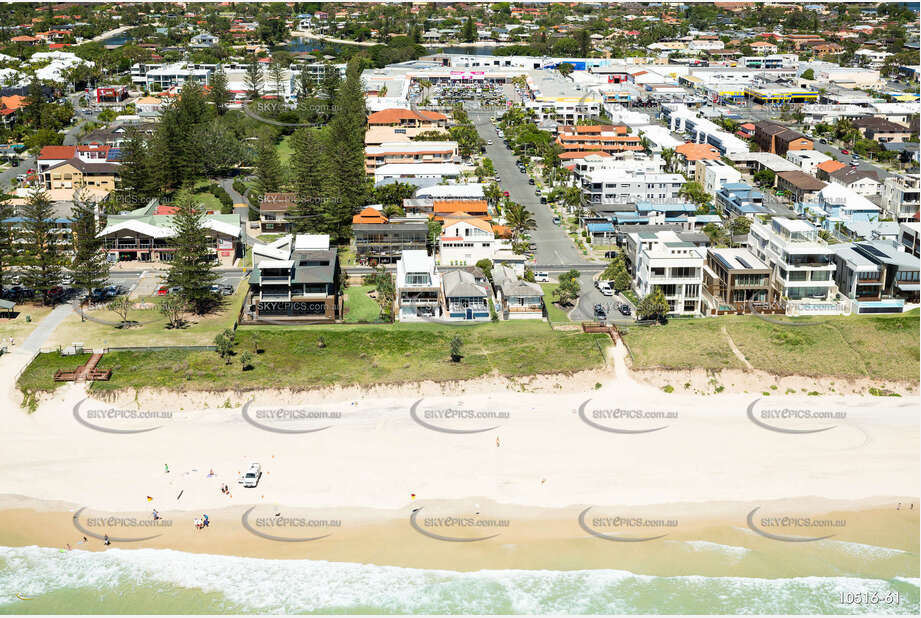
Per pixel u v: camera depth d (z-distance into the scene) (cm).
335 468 12244
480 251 19775
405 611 9806
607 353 15175
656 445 12838
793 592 10094
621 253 19600
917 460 12512
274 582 10269
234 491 11762
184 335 16012
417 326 16525
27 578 10300
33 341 15688
